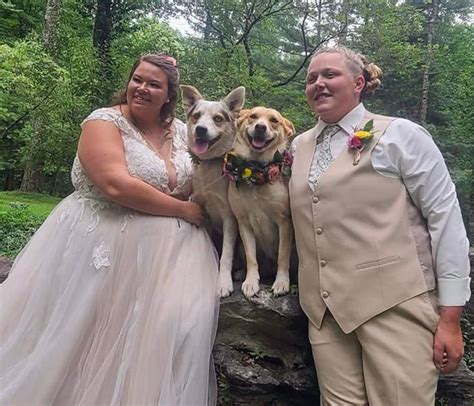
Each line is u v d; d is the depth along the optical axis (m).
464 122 12.39
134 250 2.52
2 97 10.88
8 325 2.47
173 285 2.45
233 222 2.92
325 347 2.32
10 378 2.30
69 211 2.63
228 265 2.86
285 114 9.73
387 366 2.10
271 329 2.74
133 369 2.29
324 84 2.33
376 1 10.71
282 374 2.74
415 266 2.16
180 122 3.13
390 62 11.06
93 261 2.48
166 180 2.73
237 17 12.26
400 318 2.13
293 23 13.14
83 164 2.60
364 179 2.22
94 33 13.96
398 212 2.20
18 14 14.07
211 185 2.83
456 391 2.78
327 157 2.38
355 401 2.24
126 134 2.70
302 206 2.39
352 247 2.21
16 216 7.57
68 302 2.41
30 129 12.16
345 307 2.21
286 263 2.78
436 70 14.30
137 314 2.40
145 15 14.32
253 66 12.44
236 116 2.88
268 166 2.68
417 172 2.19
